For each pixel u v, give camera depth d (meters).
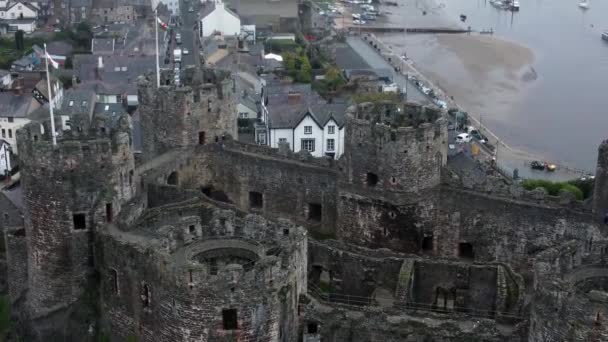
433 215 101.94
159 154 113.50
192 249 76.94
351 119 100.06
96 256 88.06
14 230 100.69
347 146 101.50
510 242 99.19
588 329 62.25
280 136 176.00
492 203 98.94
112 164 87.81
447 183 101.81
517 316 80.94
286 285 73.56
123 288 82.56
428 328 76.69
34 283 92.38
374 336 77.56
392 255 90.81
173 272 70.88
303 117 175.38
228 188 115.88
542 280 65.94
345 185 102.81
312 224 110.81
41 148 85.50
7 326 97.06
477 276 87.75
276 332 73.25
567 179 181.00
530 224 97.38
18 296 99.88
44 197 87.31
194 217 78.94
